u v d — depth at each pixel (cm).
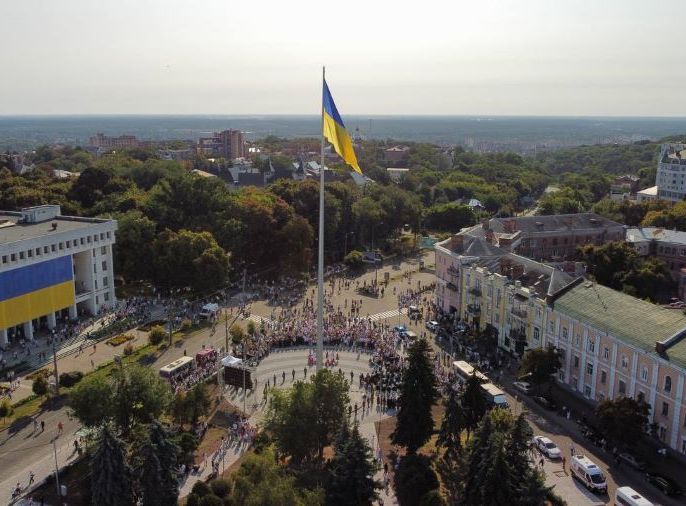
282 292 17275
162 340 13188
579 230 19662
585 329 10719
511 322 12888
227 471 8400
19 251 12888
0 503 7706
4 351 12575
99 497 6862
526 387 10919
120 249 17175
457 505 7325
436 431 9112
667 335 9388
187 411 9344
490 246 15250
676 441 8919
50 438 9362
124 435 8750
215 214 18938
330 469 7819
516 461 7244
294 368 11856
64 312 14625
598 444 9181
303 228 18588
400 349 12812
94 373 11425
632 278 16050
